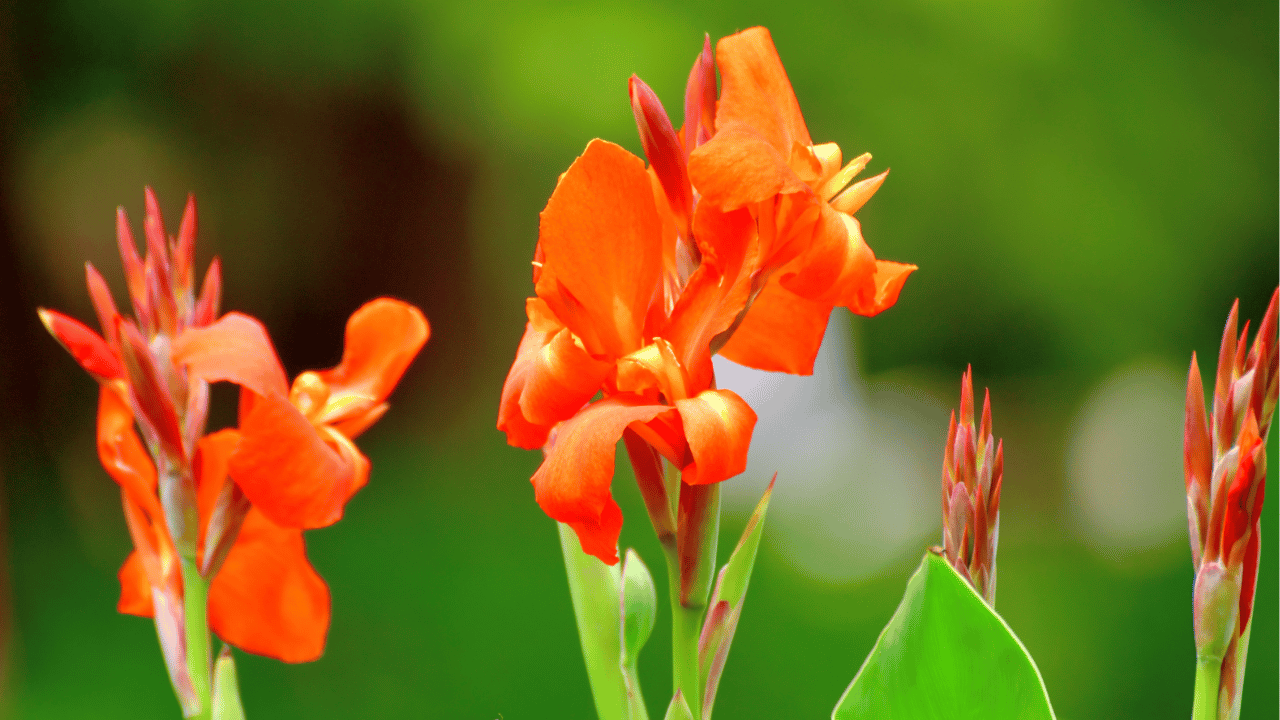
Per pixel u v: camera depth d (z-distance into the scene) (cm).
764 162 192
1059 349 1305
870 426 1338
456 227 1070
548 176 1074
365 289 1048
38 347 904
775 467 1155
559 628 692
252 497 202
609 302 195
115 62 978
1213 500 195
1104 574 885
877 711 195
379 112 1027
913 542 980
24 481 886
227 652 204
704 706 197
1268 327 194
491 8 898
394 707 619
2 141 884
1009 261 1105
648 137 195
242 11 941
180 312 206
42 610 746
